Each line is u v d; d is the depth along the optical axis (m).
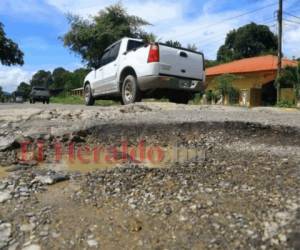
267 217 2.24
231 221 2.23
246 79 24.97
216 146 3.88
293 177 2.82
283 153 3.52
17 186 2.87
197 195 2.59
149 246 2.06
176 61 7.11
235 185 2.72
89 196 2.67
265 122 4.61
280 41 18.84
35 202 2.60
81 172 3.18
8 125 4.57
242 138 4.15
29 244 2.12
